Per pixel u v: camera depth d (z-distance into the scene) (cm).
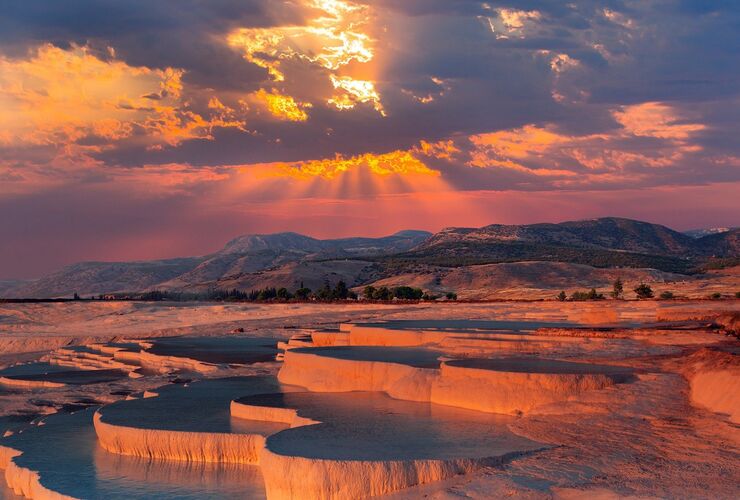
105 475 1934
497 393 2083
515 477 1466
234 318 8081
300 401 2330
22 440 2366
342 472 1522
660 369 2203
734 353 2217
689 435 1630
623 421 1773
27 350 6706
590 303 7331
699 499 1275
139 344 5484
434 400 2225
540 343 2741
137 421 2258
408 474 1520
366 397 2356
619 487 1362
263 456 1652
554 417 1875
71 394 3384
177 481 1872
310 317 7144
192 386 2989
